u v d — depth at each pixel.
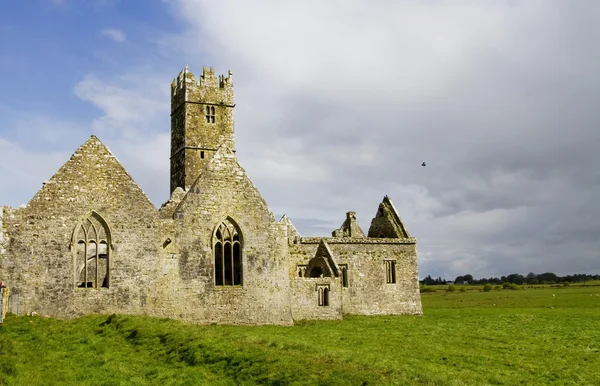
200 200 44.41
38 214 39.34
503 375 28.42
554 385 26.88
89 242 40.78
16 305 37.72
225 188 45.38
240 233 45.31
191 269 43.16
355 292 60.88
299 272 58.41
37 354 29.64
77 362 28.81
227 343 30.70
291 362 26.70
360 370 25.44
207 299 43.25
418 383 24.14
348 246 61.50
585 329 47.62
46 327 35.06
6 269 37.84
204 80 65.00
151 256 42.09
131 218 41.97
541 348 36.91
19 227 38.69
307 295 51.34
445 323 51.62
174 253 42.84
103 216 41.12
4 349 29.73
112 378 26.47
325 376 24.84
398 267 63.25
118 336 34.06
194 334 32.69
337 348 33.19
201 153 63.44
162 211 47.66
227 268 45.66
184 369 27.80
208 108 64.75
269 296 45.19
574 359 33.09
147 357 30.22
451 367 29.83
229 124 65.25
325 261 54.44
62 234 39.72
